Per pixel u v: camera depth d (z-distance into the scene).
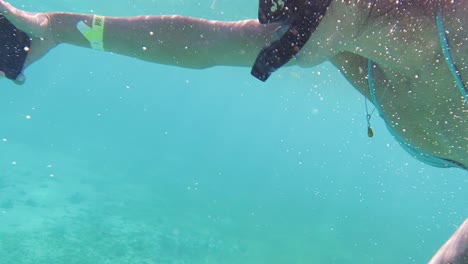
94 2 21.56
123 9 21.72
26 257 13.30
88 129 73.94
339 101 32.34
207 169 57.84
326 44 1.13
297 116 74.12
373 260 22.70
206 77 53.59
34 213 18.73
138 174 38.22
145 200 27.23
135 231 19.41
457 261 1.01
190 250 17.66
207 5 16.78
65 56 72.88
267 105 71.69
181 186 37.06
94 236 17.19
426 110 1.33
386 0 1.11
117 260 14.91
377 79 1.41
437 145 1.43
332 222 34.59
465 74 1.15
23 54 1.32
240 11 16.23
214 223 24.48
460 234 1.06
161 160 55.12
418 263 24.12
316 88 29.28
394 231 35.31
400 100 1.37
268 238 23.33
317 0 1.05
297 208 39.25
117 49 1.49
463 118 1.26
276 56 1.12
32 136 46.59
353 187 77.38
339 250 23.81
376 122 27.17
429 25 1.13
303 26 1.08
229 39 1.44
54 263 13.34
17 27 1.28
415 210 61.25
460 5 1.10
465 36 1.10
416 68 1.22
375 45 1.19
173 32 1.45
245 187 47.97
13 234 15.24
